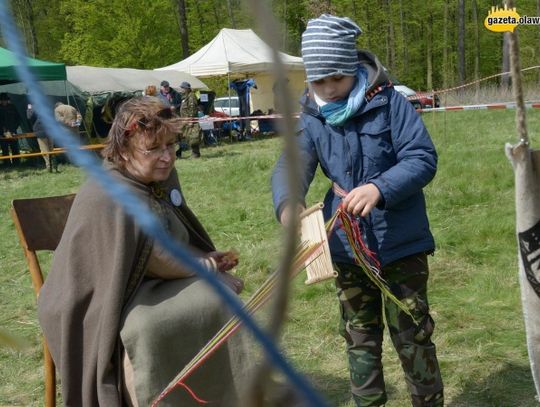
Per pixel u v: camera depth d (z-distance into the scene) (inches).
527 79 860.6
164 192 106.3
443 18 1721.2
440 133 590.2
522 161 85.1
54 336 100.8
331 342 172.6
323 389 150.0
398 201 103.7
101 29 1328.7
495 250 236.8
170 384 92.7
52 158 572.4
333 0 1600.6
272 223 297.0
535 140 494.6
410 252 108.7
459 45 1546.5
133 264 97.6
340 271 115.5
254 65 847.7
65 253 99.9
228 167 467.5
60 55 1318.9
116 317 96.1
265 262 229.1
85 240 97.7
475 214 281.3
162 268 99.4
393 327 112.3
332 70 103.0
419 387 112.7
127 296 98.0
